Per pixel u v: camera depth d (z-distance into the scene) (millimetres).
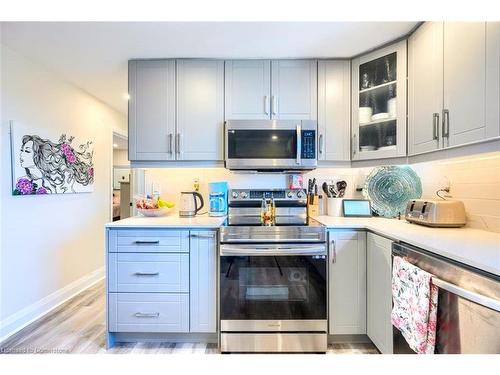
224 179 2471
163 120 2191
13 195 2115
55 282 2555
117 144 5055
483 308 912
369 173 2377
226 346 1797
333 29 1800
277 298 1797
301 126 2111
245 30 1812
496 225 1534
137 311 1856
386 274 1613
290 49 2062
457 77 1396
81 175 2922
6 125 2074
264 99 2186
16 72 2139
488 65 1204
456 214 1689
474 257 1021
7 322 2055
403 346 1431
